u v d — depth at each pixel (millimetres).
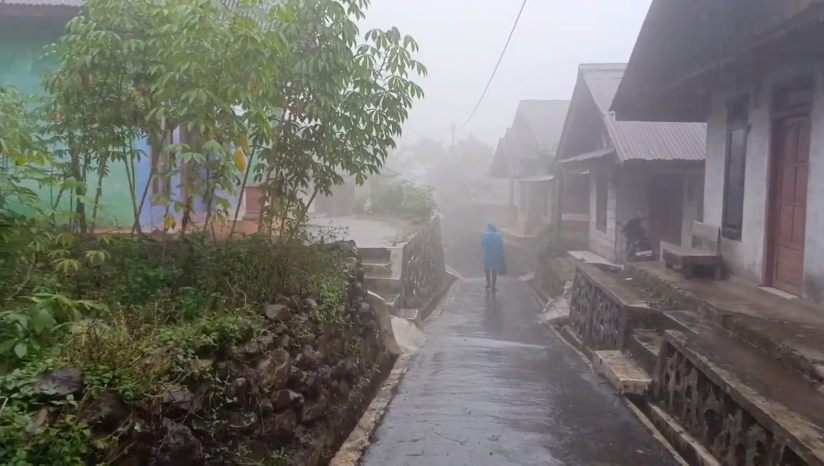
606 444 5086
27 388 2736
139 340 3520
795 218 7465
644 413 5914
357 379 6367
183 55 4367
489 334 10789
